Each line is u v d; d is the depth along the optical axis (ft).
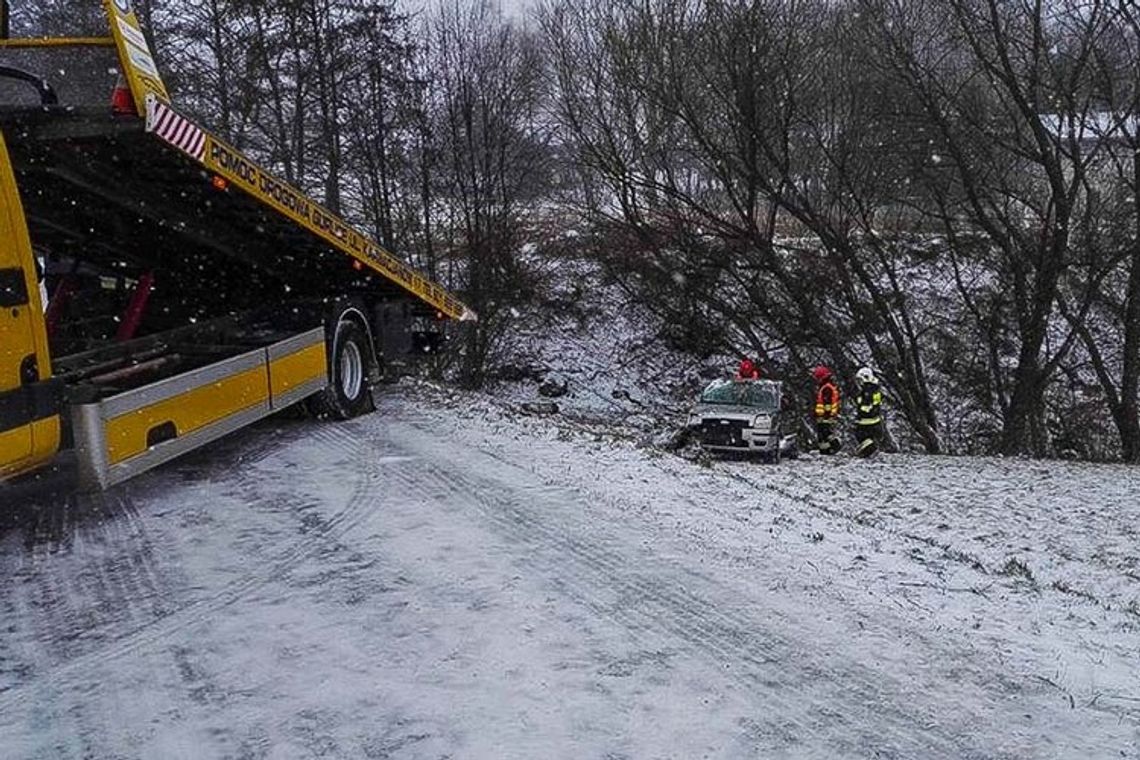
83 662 15.75
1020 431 81.41
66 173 25.34
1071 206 75.87
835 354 84.17
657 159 87.25
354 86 85.20
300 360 32.63
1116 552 30.48
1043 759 12.51
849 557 21.06
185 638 16.61
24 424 20.53
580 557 20.49
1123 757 12.55
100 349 27.58
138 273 34.76
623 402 94.68
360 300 38.65
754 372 65.21
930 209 88.33
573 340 103.24
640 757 12.59
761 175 83.30
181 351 29.43
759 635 16.46
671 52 82.89
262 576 19.58
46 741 13.28
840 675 14.96
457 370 91.50
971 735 13.15
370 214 86.99
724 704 14.01
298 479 27.32
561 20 91.15
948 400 90.74
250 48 80.69
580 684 14.64
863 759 12.53
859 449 59.88
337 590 18.72
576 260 107.86
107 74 24.71
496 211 91.66
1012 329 87.66
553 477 27.48
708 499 25.89
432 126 88.79
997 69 72.38
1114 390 82.48
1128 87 75.46
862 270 82.84
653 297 95.30
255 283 37.91
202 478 27.58
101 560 20.71
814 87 83.10
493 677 14.90
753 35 79.61
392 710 13.92
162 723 13.70
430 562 20.24
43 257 32.01
